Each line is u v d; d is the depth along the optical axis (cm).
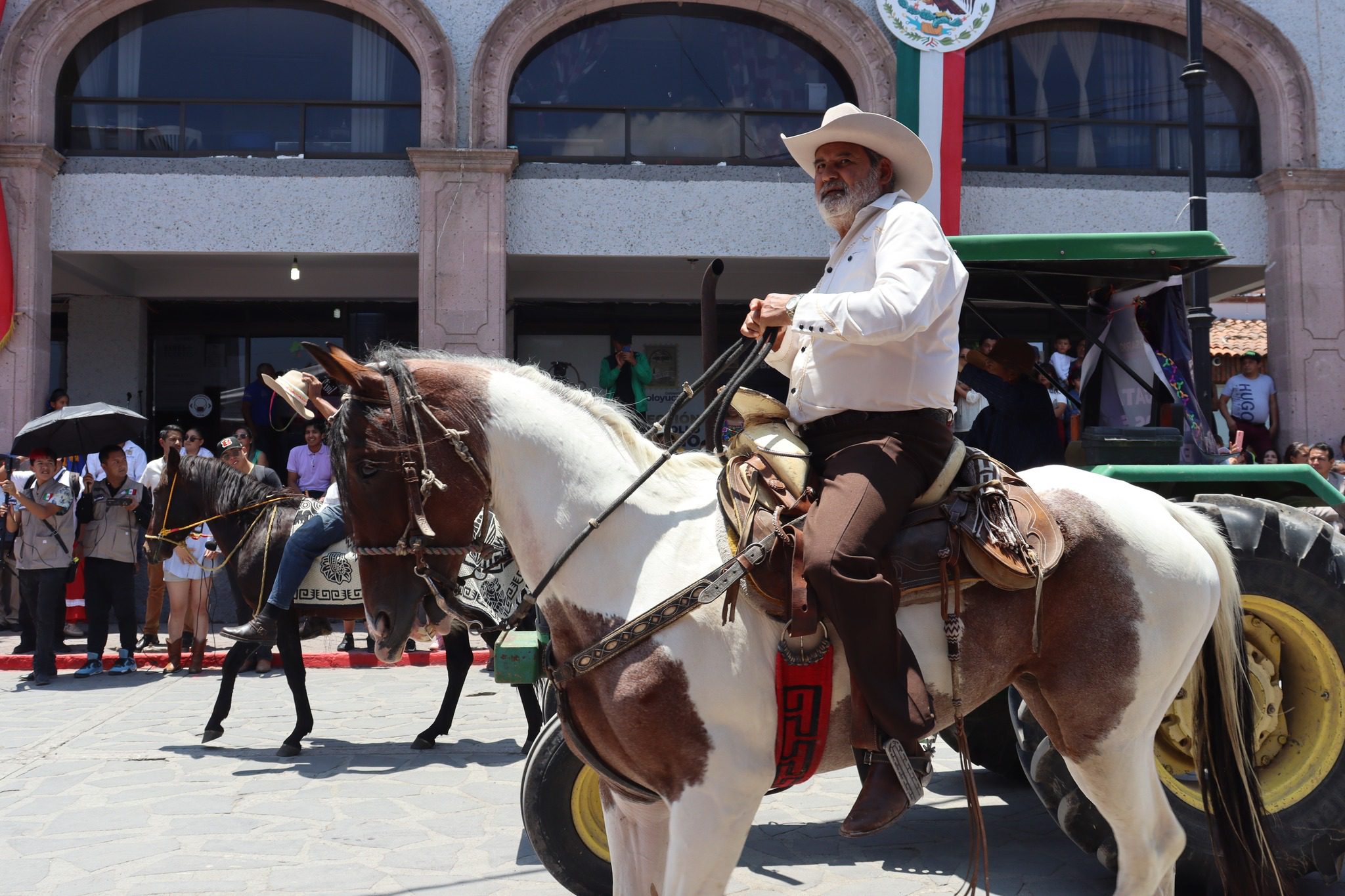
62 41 1188
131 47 1227
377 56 1243
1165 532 321
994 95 1289
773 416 304
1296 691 417
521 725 762
